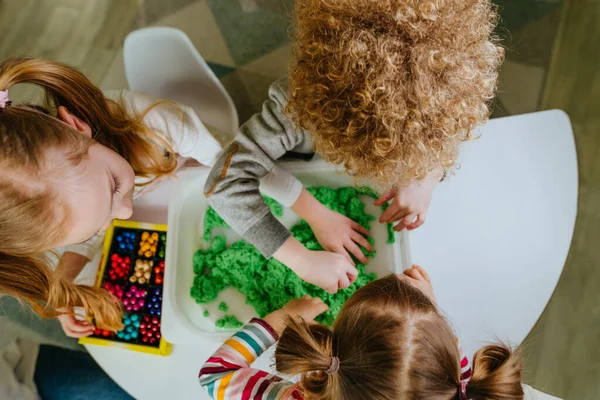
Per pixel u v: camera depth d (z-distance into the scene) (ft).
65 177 2.19
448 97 1.96
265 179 3.02
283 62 5.24
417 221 3.09
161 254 3.35
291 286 3.12
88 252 3.35
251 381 2.55
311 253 2.94
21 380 4.29
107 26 5.44
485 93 2.13
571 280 4.65
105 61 5.34
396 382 1.94
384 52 1.90
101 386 4.39
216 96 3.76
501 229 3.15
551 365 4.46
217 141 3.51
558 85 5.06
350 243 3.10
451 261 3.11
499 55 2.31
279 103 2.83
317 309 2.81
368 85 1.89
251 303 3.12
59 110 2.57
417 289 2.28
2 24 5.46
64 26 5.44
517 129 3.30
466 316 3.02
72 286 2.82
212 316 3.12
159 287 3.33
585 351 4.47
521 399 1.99
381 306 2.09
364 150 2.06
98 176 2.32
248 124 2.98
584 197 4.81
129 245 3.39
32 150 2.11
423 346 1.98
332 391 2.04
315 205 3.11
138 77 3.56
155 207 3.49
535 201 3.18
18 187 2.08
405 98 1.92
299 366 2.03
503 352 2.12
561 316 4.58
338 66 1.97
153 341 3.22
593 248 4.70
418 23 1.90
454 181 3.25
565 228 3.13
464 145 3.26
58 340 4.48
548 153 3.25
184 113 3.41
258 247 2.94
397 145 1.97
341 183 3.33
